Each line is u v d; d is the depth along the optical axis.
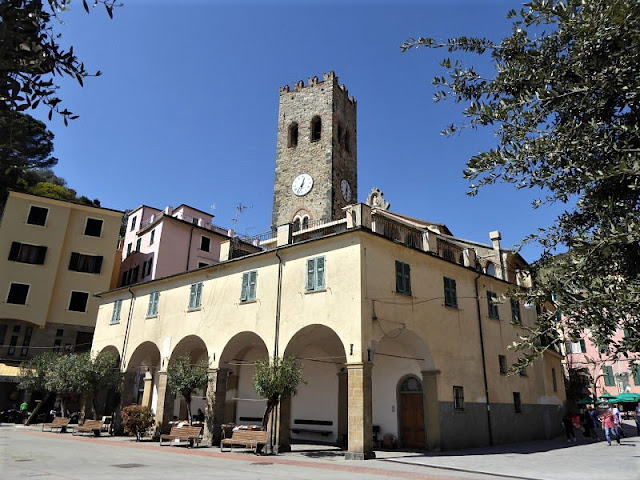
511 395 23.61
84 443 20.73
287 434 18.20
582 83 4.45
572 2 4.41
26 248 37.84
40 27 3.58
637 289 3.94
